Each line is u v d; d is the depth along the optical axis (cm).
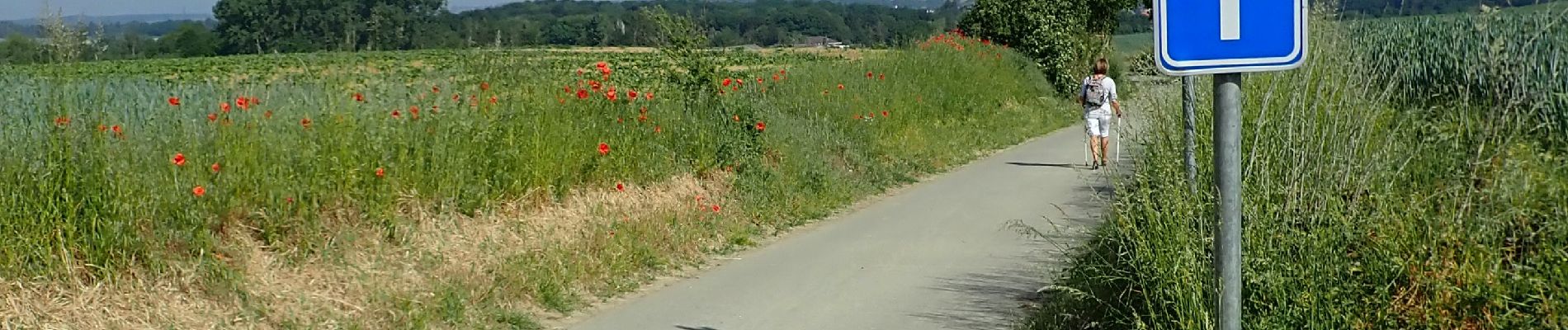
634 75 1204
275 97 834
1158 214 556
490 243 813
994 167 1450
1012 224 953
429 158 858
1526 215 525
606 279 813
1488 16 754
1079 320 651
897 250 921
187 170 708
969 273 823
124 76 956
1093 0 2805
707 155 1113
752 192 1087
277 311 662
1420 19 1051
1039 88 2469
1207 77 798
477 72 996
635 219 926
